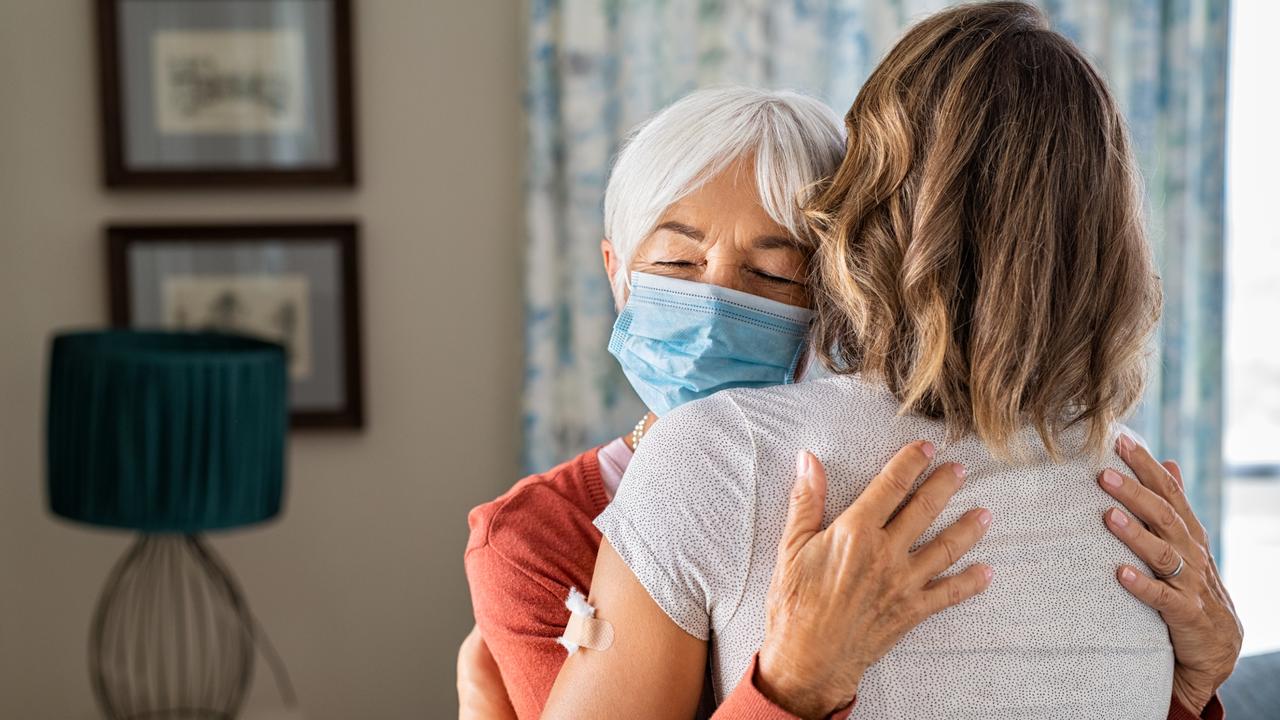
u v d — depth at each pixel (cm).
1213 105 279
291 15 273
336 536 286
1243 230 312
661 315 103
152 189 272
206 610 284
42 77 272
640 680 80
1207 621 88
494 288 281
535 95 264
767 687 76
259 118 275
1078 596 80
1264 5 303
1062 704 79
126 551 283
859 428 80
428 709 291
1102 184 83
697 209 101
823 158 101
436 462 285
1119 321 83
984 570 77
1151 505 85
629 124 269
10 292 275
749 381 103
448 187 279
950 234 80
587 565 99
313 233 276
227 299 279
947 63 84
